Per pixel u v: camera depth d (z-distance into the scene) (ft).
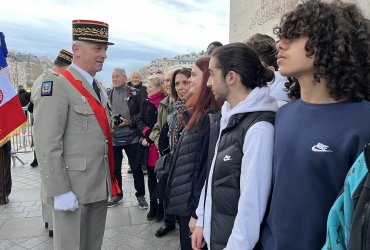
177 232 11.48
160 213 12.46
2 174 14.39
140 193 13.79
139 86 17.79
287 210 3.46
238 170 4.39
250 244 4.00
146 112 12.88
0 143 12.67
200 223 5.51
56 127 6.87
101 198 7.61
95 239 8.11
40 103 6.91
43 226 12.21
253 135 4.18
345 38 3.29
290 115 3.77
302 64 3.51
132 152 13.75
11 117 12.85
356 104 3.27
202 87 6.75
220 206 4.59
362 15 3.58
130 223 12.29
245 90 4.69
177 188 6.89
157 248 10.36
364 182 2.58
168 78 11.18
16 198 15.47
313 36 3.34
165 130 10.52
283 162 3.58
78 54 7.61
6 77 12.89
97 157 7.57
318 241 3.27
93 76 8.03
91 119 7.49
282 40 3.69
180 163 6.91
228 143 4.58
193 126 6.82
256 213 3.99
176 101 9.23
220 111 5.89
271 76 4.89
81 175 7.29
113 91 14.79
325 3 3.44
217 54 4.82
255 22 23.34
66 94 7.14
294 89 4.42
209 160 5.62
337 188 3.14
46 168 6.84
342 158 3.08
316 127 3.35
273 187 3.95
